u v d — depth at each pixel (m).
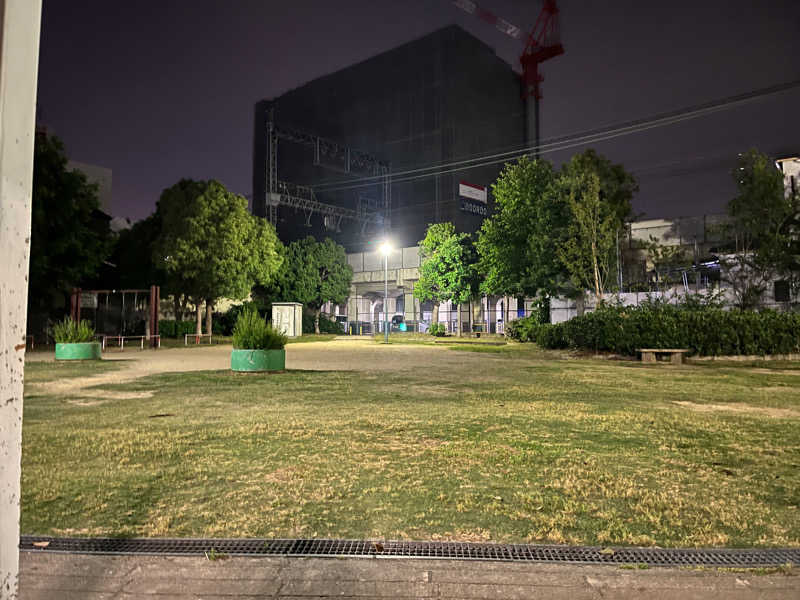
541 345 27.58
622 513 3.95
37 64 1.38
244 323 15.40
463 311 60.81
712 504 4.15
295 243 55.06
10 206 1.27
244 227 35.91
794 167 29.55
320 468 5.16
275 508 4.04
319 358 21.69
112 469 5.11
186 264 33.47
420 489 4.51
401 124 94.00
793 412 8.70
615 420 7.81
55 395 10.43
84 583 2.81
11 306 1.27
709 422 7.69
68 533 3.53
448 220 87.38
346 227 94.75
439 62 90.56
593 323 23.03
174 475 4.91
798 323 20.00
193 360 19.58
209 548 3.29
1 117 1.23
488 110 100.38
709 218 36.16
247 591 2.73
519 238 33.00
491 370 16.28
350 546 3.33
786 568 3.01
